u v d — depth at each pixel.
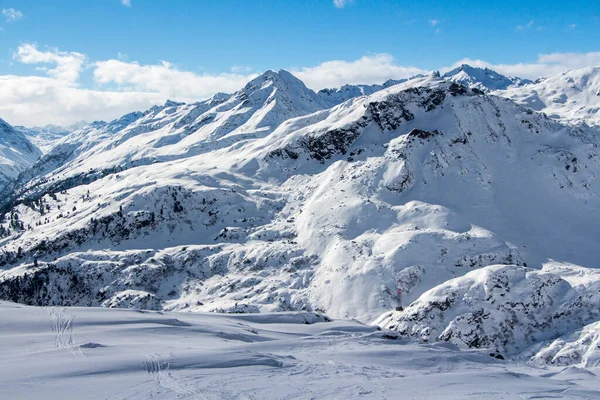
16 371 25.47
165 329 40.75
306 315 58.34
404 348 40.38
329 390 24.92
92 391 22.59
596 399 27.30
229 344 37.50
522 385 29.44
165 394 22.61
